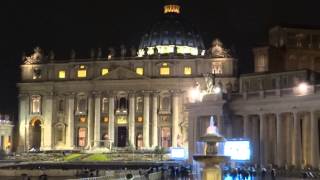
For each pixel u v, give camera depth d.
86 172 91.00
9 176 96.06
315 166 84.69
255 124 95.25
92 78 191.75
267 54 152.00
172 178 80.12
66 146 193.75
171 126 186.50
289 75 136.38
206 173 46.91
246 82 150.62
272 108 90.81
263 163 91.38
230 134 96.00
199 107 99.50
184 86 185.00
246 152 74.12
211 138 47.84
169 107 187.00
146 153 159.25
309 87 85.81
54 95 196.88
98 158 145.00
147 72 188.62
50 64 197.25
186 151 115.50
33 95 198.50
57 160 143.50
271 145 92.88
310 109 85.00
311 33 155.38
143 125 188.00
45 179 85.44
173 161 128.25
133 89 189.12
